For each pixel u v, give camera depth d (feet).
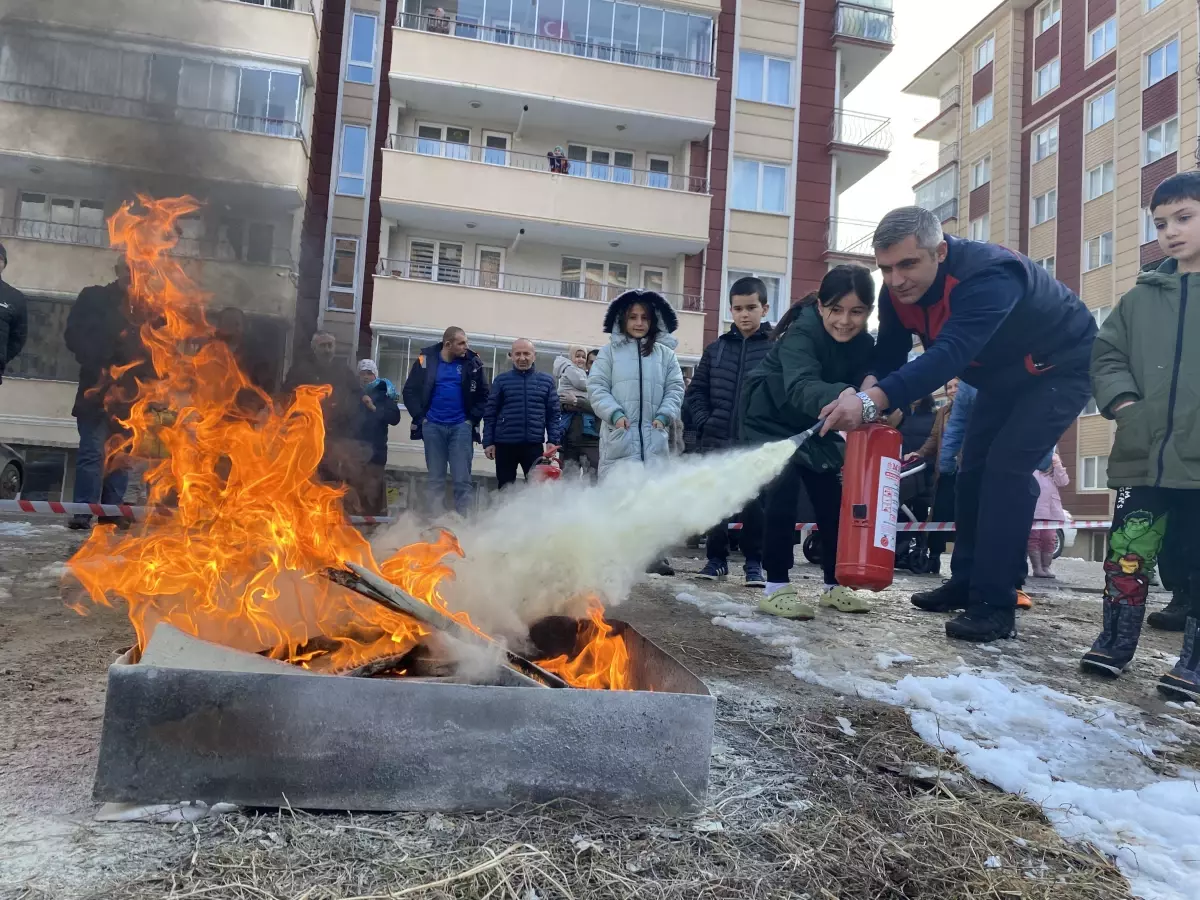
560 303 56.29
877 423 10.64
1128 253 72.13
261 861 4.62
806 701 8.61
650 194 59.16
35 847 4.67
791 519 13.66
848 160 65.31
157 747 5.10
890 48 64.75
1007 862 5.38
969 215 93.35
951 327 10.21
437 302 54.90
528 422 22.33
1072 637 13.24
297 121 47.26
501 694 5.40
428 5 58.54
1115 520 10.61
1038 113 84.28
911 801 6.19
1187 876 5.25
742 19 63.41
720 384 16.78
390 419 24.61
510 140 61.41
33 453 44.52
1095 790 6.50
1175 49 67.92
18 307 17.31
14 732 6.43
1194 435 9.32
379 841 4.92
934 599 14.56
